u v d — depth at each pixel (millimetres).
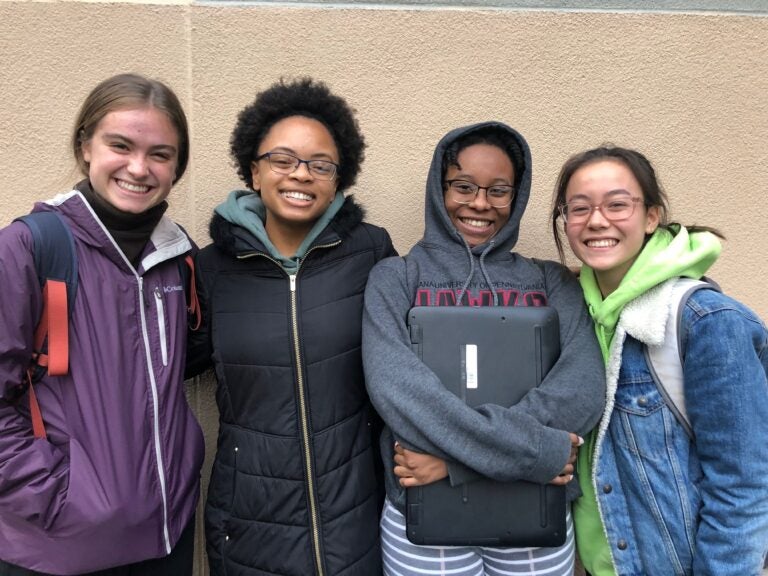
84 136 1174
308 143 1300
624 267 1286
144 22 1699
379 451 1424
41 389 1091
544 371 1251
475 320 1269
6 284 1027
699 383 1106
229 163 1726
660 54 1839
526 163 1459
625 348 1230
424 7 1777
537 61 1815
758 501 1059
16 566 1111
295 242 1398
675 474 1163
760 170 1899
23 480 1024
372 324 1274
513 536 1188
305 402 1283
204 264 1427
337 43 1759
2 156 1707
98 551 1077
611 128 1855
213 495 1357
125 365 1144
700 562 1115
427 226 1500
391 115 1796
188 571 1328
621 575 1228
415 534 1195
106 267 1154
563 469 1146
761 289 1948
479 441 1120
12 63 1684
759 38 1854
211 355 1427
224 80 1736
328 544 1271
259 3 1731
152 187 1184
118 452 1097
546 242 1869
